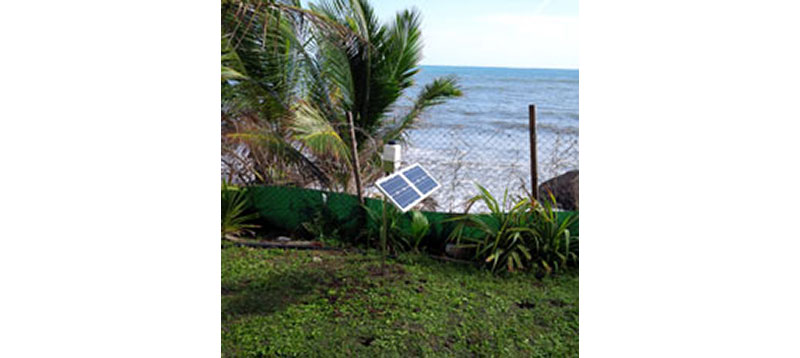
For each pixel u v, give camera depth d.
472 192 6.83
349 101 7.24
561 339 3.40
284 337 3.36
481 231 4.96
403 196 3.96
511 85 37.38
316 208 5.57
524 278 4.44
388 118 7.65
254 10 5.28
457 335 3.43
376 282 4.31
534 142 4.98
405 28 7.36
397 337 3.39
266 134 6.19
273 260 4.82
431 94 7.79
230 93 6.20
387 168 4.21
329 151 6.02
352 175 6.37
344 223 5.45
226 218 5.41
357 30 6.88
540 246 4.73
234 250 5.05
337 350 3.21
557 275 4.49
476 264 4.74
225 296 3.98
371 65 7.25
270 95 6.43
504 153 11.45
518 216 4.79
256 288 4.16
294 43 6.49
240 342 3.28
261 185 5.90
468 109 30.55
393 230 5.13
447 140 11.63
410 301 3.93
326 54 6.84
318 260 4.83
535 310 3.83
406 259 4.84
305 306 3.83
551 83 37.91
